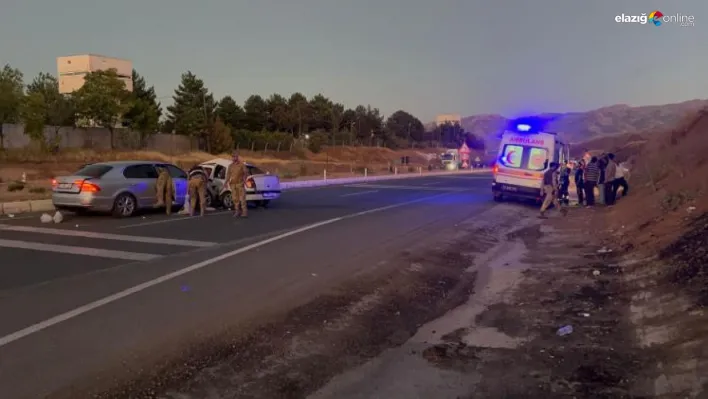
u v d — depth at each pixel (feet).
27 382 14.78
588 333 19.67
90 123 166.20
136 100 179.22
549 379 15.72
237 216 51.85
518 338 19.48
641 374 15.70
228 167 55.11
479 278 29.58
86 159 135.64
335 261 31.17
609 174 64.03
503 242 41.34
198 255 32.17
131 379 15.20
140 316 20.52
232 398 14.38
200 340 18.28
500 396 14.69
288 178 123.24
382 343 18.99
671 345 17.17
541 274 29.73
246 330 19.43
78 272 27.48
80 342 17.75
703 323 17.71
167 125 222.89
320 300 23.50
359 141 332.19
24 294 23.25
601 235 41.73
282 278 26.86
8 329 18.84
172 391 14.64
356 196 79.92
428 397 14.69
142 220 48.14
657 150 82.02
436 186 108.68
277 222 47.91
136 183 51.44
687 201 38.86
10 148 134.82
